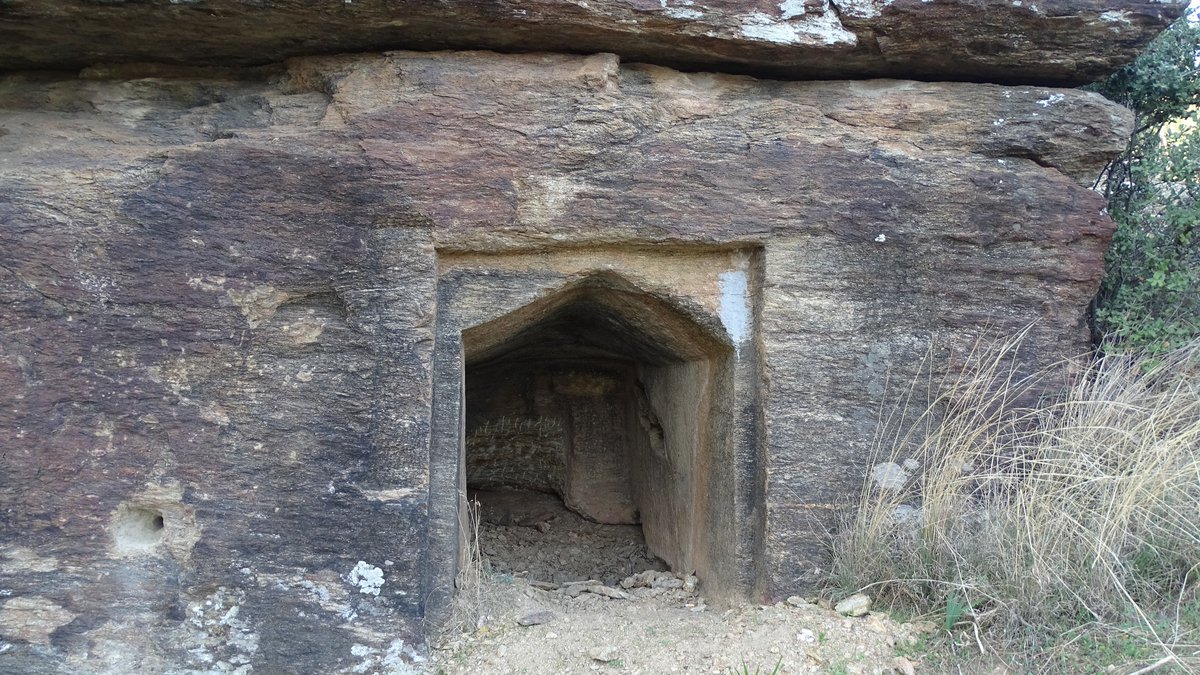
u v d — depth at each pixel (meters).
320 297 2.97
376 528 2.94
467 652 3.00
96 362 2.79
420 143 3.01
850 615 3.08
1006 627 2.89
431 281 3.02
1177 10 3.23
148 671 2.79
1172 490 3.09
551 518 5.73
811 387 3.25
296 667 2.86
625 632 3.16
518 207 3.06
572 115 3.09
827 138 3.25
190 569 2.83
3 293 2.73
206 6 2.83
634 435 5.38
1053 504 3.09
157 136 3.06
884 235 3.27
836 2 3.16
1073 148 3.40
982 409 3.26
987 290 3.35
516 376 5.76
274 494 2.89
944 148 3.36
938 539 3.15
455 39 3.09
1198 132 4.20
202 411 2.86
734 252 3.31
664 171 3.14
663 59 3.27
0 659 2.71
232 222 2.89
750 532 3.36
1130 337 3.88
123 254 2.82
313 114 3.10
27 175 2.80
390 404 2.97
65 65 3.17
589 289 3.49
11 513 2.72
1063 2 3.18
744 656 2.87
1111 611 2.91
